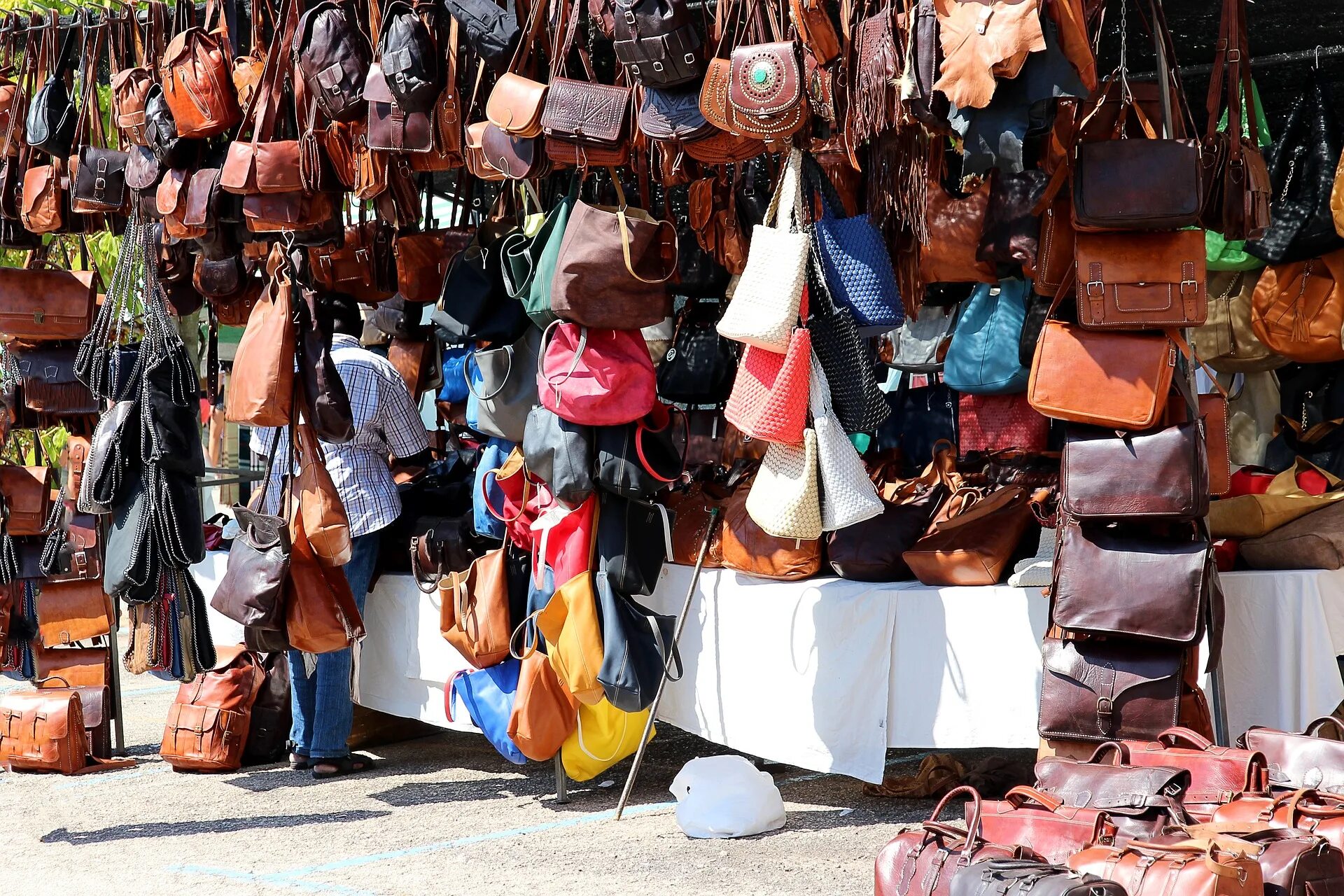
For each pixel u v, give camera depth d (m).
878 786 6.83
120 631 13.16
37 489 8.36
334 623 6.62
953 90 4.57
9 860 5.93
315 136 6.29
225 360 11.48
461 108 6.14
